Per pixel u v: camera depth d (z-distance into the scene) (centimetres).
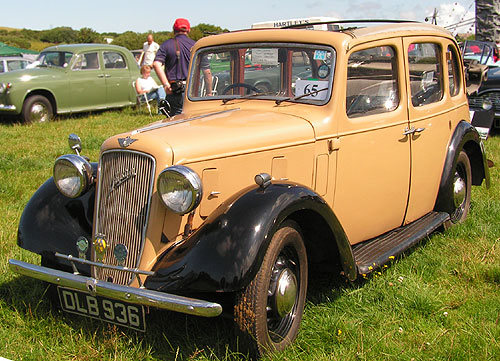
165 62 748
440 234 475
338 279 382
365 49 371
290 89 372
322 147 346
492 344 296
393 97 401
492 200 565
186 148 285
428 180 445
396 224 424
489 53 1263
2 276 378
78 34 4069
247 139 311
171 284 262
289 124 334
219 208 278
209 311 246
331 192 357
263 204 271
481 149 515
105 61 1276
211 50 405
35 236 313
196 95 414
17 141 909
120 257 286
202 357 282
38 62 1245
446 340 301
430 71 444
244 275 252
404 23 421
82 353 288
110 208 291
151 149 279
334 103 352
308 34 367
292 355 283
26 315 326
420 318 329
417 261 414
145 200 280
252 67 388
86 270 300
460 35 1304
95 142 862
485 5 1516
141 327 271
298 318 306
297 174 335
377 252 371
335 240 313
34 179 651
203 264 257
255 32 387
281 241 279
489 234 473
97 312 283
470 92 630
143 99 1343
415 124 416
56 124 1112
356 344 296
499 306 343
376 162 386
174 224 286
